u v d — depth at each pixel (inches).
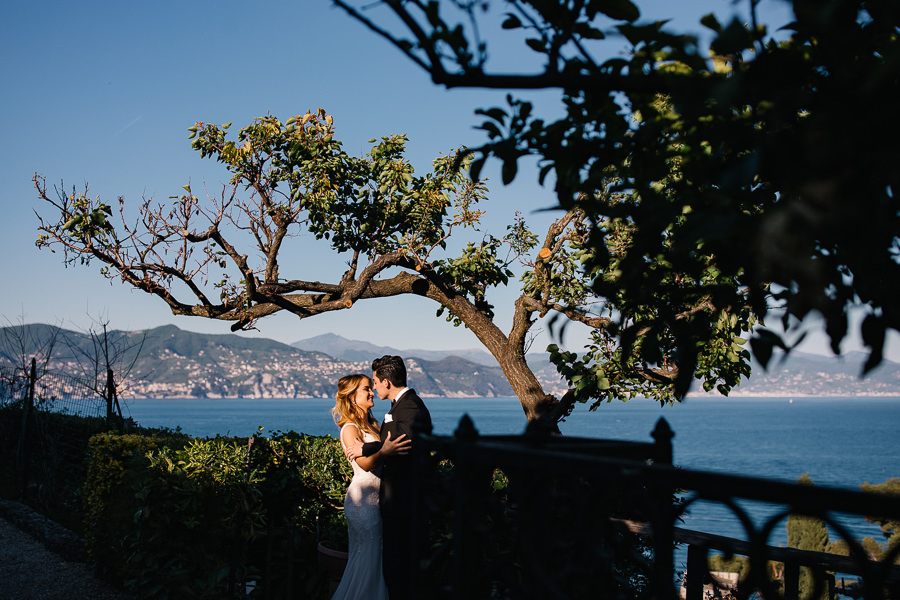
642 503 71.5
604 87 69.5
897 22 63.2
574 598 80.7
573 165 87.2
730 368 291.3
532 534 80.7
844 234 61.5
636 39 74.5
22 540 366.0
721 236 63.1
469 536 89.5
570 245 331.3
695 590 154.1
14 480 518.3
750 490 61.6
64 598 270.8
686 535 154.5
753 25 67.4
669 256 82.8
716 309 87.6
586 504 79.3
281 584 261.6
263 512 256.5
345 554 224.5
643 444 97.4
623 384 304.0
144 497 240.7
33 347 520.4
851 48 60.9
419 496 100.0
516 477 83.5
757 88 66.4
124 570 259.9
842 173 56.1
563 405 330.6
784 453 6476.4
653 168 84.9
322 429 7175.2
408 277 400.8
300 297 402.6
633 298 87.4
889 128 57.1
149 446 313.7
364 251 395.9
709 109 75.4
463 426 91.6
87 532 305.7
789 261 55.2
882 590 56.5
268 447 283.6
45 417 494.6
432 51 68.7
